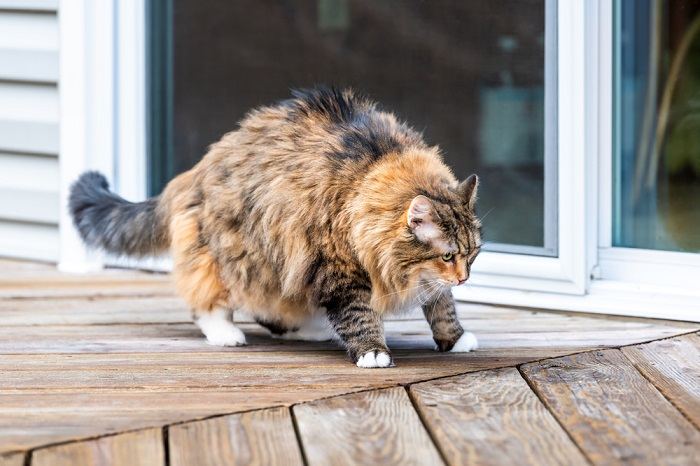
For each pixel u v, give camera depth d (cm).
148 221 392
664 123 416
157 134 514
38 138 523
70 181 509
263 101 489
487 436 267
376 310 347
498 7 431
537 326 402
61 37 505
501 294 438
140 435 266
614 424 276
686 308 403
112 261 516
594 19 412
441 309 359
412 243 332
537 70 424
